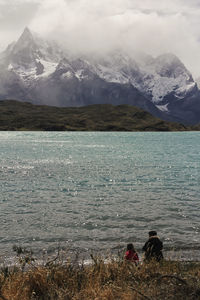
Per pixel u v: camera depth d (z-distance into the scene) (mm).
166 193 36812
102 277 11266
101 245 20203
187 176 49875
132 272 11547
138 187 40688
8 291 9656
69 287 10414
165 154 91750
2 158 78438
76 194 36406
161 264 13297
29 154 90250
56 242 20812
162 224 24828
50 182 44312
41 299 9664
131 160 74438
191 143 153500
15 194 36312
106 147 121438
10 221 25672
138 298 9148
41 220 25984
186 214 27688
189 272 12188
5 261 17016
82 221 25656
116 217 26844
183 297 9109
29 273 10883
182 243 20469
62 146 125750
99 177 48781
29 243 20609
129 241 21031
